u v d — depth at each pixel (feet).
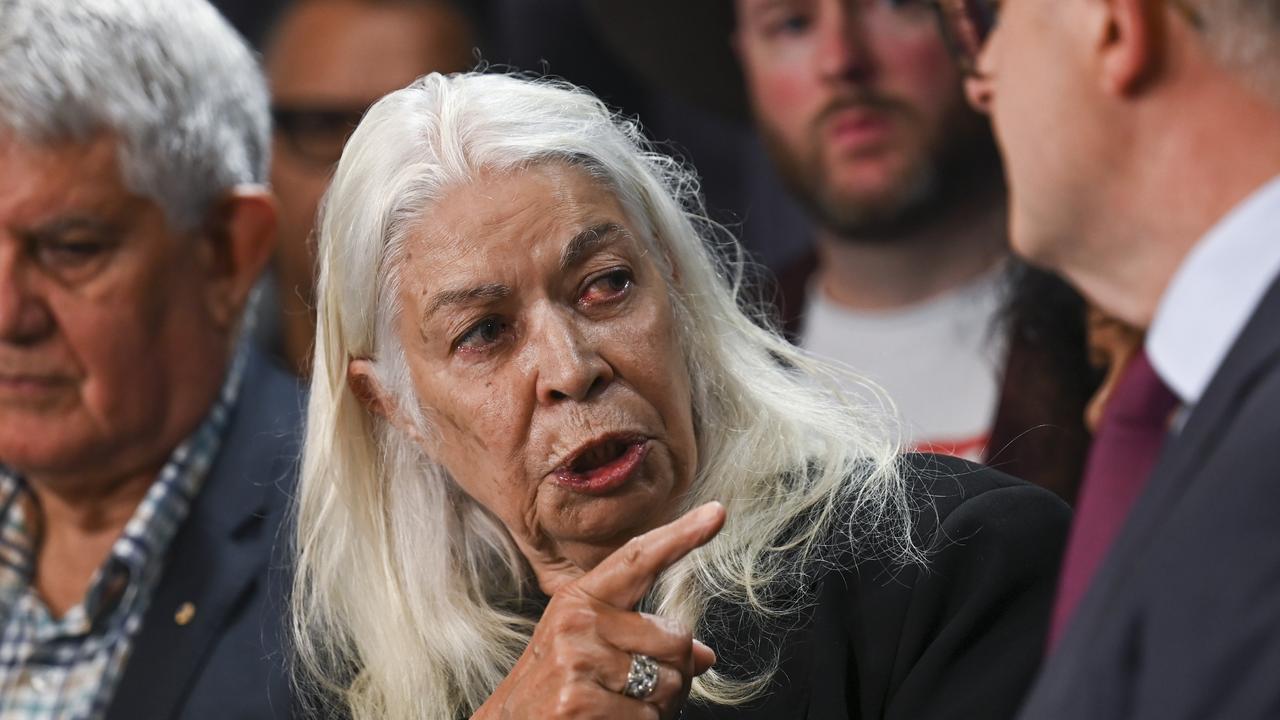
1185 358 5.37
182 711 10.11
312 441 9.58
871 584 8.49
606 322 8.34
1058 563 8.27
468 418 8.45
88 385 10.45
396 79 16.88
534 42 18.43
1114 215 5.59
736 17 16.66
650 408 8.34
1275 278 5.08
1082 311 11.72
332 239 9.00
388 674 9.37
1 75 9.89
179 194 10.65
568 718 7.25
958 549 8.38
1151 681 4.89
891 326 14.38
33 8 10.04
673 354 8.52
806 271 15.61
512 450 8.36
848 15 13.84
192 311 10.94
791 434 9.25
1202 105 5.26
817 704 8.30
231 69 11.16
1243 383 4.99
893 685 8.26
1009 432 12.05
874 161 13.96
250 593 10.50
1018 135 5.77
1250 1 5.00
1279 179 5.18
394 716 9.29
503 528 9.44
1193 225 5.39
